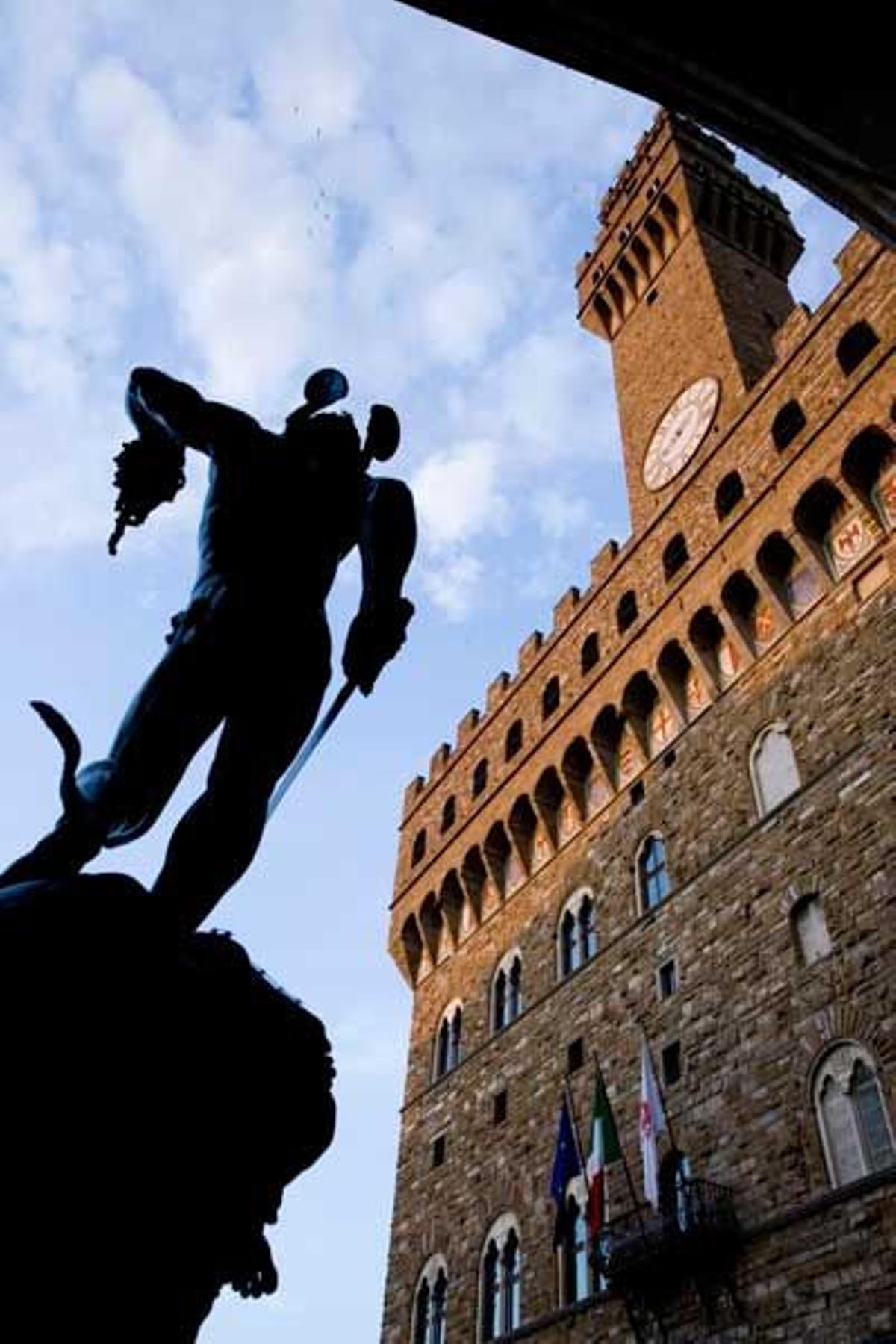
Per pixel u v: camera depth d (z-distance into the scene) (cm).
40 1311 280
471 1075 3916
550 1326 2884
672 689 3494
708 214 4897
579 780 3906
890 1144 2130
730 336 4131
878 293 3086
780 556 3206
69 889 335
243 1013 349
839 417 3042
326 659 465
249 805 424
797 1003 2500
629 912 3316
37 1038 297
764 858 2811
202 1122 326
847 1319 2023
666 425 4244
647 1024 3000
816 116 717
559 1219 2859
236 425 485
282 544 461
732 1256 2334
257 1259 348
